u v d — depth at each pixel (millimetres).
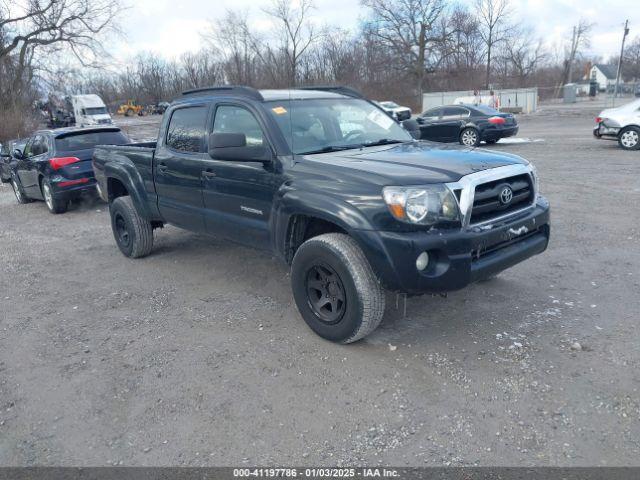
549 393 3277
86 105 43719
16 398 3533
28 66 31094
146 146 6781
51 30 30031
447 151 4281
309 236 4297
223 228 4934
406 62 54844
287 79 49594
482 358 3719
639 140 14180
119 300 5203
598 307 4457
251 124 4527
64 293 5520
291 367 3732
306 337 4164
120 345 4215
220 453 2902
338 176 3762
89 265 6492
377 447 2891
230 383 3574
